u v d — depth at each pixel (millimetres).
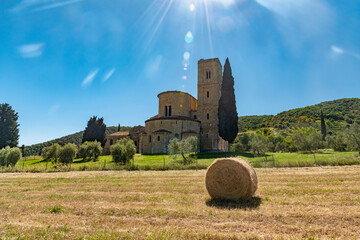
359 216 6184
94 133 70062
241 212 6918
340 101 139625
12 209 7867
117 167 26219
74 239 5125
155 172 21875
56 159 35656
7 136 71750
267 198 8844
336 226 5574
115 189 11898
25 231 5629
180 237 5117
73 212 7414
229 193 9227
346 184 11320
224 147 59969
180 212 7098
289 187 11070
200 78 61375
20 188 13023
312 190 9992
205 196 9797
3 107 73562
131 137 63312
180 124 51625
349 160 21812
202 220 6367
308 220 6055
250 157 37625
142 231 5523
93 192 11148
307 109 142000
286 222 5984
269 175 16234
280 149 65938
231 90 48594
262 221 6125
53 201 9109
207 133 57094
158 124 52031
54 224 6203
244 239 4980
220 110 48156
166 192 10750
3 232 5516
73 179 17312
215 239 5043
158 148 50062
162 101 58438
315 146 49812
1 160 34625
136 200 9102
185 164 27547
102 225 6070
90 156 46688
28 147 111938
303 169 19672
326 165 21906
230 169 9352
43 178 18734
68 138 127375
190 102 61688
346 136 34719
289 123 124438
